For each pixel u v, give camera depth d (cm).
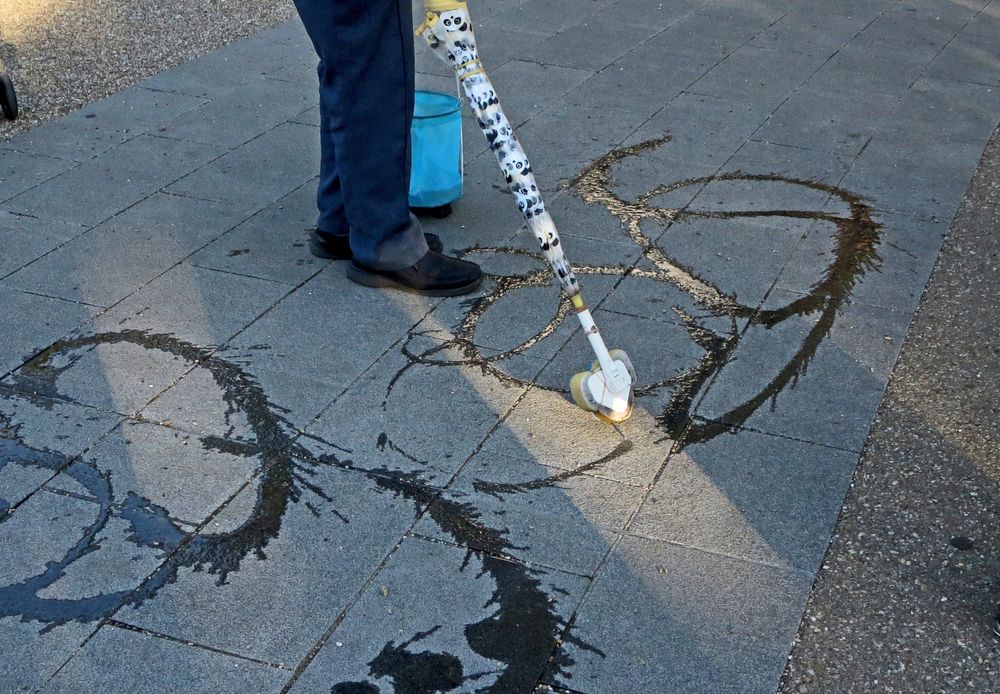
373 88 330
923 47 639
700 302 363
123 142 493
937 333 345
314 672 221
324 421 299
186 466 281
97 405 305
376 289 370
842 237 407
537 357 331
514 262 389
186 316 350
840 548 255
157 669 221
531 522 262
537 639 229
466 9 291
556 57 621
